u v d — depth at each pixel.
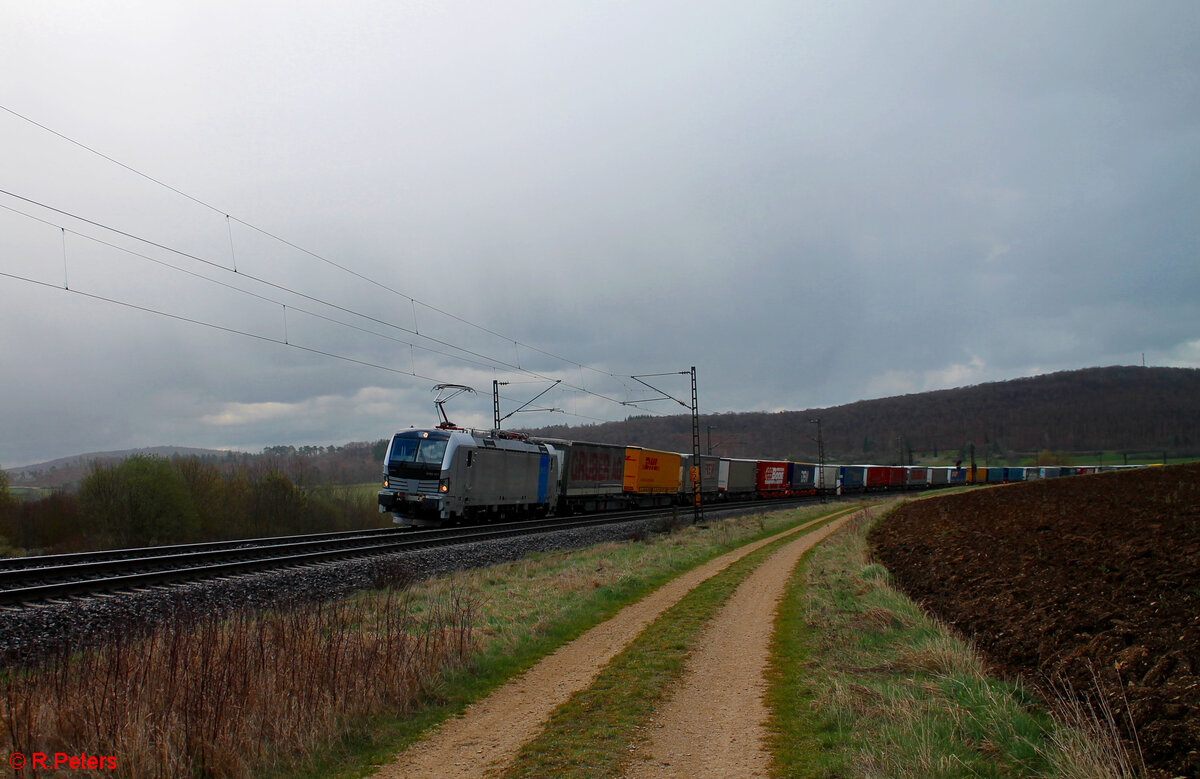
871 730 6.77
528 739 7.01
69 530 40.53
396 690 7.95
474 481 29.06
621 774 6.07
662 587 16.67
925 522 27.95
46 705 6.30
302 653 8.09
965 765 5.79
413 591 14.90
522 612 13.01
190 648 7.79
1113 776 5.10
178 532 40.09
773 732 7.00
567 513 40.97
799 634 11.44
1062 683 7.35
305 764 6.42
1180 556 10.91
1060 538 15.91
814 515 47.91
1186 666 6.52
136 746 5.80
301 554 18.67
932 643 9.41
